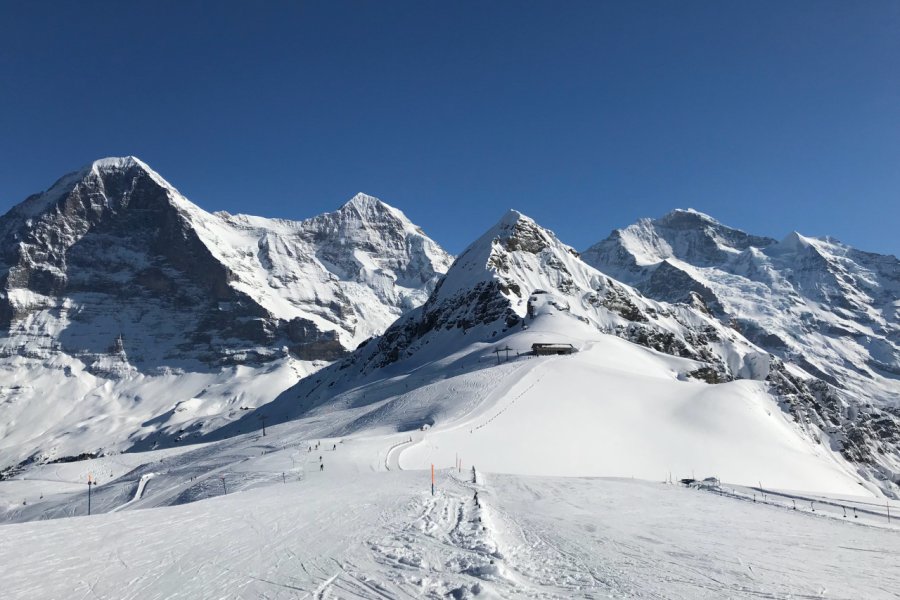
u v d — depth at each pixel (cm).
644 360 16625
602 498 3991
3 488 14012
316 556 1955
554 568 1845
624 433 9288
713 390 12181
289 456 7550
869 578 1780
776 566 1916
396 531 2386
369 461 6831
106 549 2048
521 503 3625
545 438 8606
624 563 1922
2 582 1647
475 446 8038
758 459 9288
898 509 4112
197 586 1616
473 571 1761
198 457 12775
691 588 1631
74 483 14450
